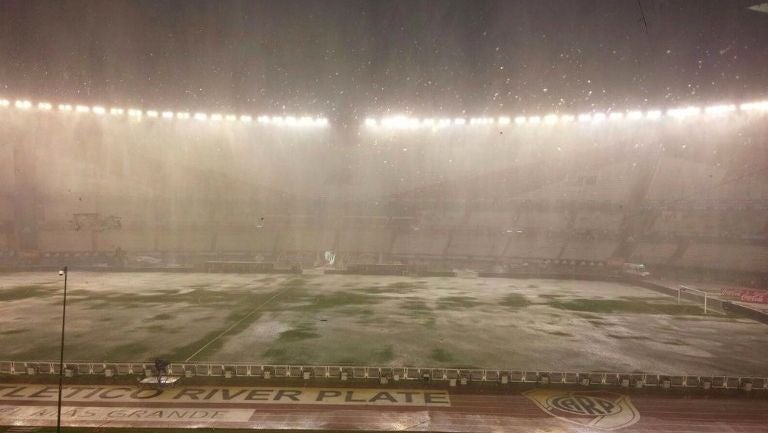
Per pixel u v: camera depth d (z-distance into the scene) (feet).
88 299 120.78
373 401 57.36
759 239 159.84
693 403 57.62
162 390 59.98
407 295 131.03
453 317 102.83
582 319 103.14
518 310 112.16
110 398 57.41
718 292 136.98
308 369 64.39
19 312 104.58
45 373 64.64
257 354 74.08
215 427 49.85
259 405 55.77
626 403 57.62
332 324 94.58
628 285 159.63
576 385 62.90
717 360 74.13
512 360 72.49
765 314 102.17
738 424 52.44
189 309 108.68
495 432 49.93
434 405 56.54
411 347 78.89
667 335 89.81
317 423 51.39
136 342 80.43
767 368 70.49
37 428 49.49
